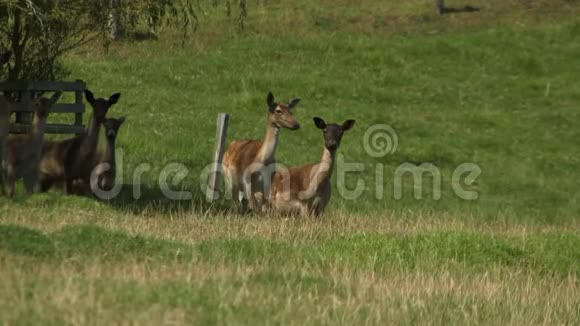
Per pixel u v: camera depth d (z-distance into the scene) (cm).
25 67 9238
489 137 13712
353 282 4822
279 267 5041
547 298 5009
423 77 16275
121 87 14300
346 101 14888
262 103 14200
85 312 3481
